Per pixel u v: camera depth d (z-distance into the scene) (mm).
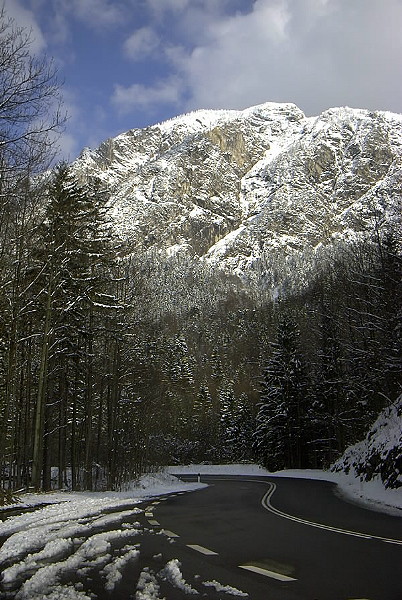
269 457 56000
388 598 5703
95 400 32500
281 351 56250
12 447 27453
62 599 5656
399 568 7172
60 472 28453
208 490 28656
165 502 19625
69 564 7461
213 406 94688
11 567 7258
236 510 16188
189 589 6090
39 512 14430
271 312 125188
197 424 88062
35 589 6117
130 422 35688
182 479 49750
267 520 13273
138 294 32000
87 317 27266
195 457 83125
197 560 7895
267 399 57406
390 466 22219
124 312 26562
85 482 27281
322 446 55062
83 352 26250
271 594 5895
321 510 15875
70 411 33281
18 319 20453
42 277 23078
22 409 28047
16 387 26875
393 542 9336
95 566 7402
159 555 8266
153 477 39938
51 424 29516
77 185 24812
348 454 39875
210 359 119062
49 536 10078
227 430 83562
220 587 6184
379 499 19141
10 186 15148
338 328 48531
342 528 11469
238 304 185750
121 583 6414
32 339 26422
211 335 138000
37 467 21531
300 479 40031
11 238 18688
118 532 10492
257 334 118625
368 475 26562
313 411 53125
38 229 20906
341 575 6809
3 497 17141
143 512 15594
